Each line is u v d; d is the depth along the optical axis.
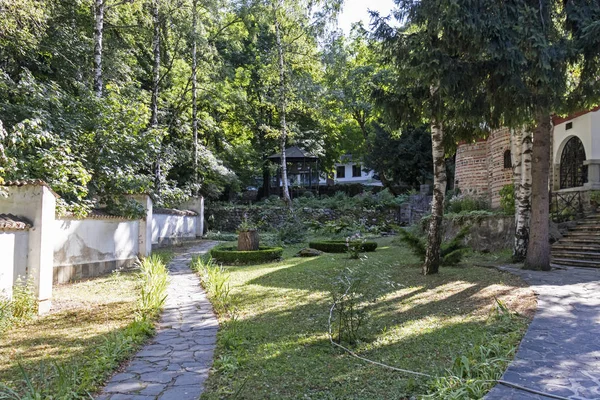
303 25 20.11
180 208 22.23
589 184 13.41
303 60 21.80
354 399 3.73
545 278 8.28
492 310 6.05
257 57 28.48
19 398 3.60
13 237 6.96
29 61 13.74
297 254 14.91
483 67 7.54
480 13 6.94
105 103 12.56
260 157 29.98
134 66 19.98
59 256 9.82
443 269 10.01
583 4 7.82
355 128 33.72
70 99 11.84
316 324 6.18
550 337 4.73
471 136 10.28
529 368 3.83
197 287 9.49
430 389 3.66
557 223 12.53
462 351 4.59
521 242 10.52
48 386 4.04
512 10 7.24
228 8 21.47
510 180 16.30
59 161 9.46
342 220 21.92
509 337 4.80
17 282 6.84
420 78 7.71
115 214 11.97
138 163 13.56
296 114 27.09
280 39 21.70
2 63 13.21
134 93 17.83
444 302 6.95
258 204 27.55
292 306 7.34
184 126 22.48
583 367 3.85
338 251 15.16
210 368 4.62
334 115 25.17
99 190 11.84
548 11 7.62
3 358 5.01
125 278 10.45
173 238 19.38
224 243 17.72
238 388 4.05
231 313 7.05
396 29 8.21
